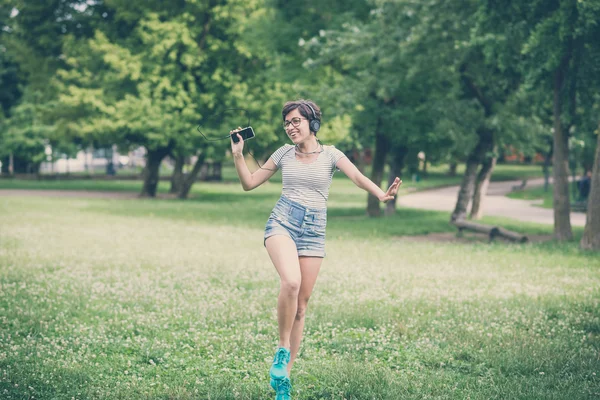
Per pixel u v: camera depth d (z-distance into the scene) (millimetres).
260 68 35812
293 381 5195
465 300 8781
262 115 33969
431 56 20375
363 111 24375
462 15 19531
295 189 4910
